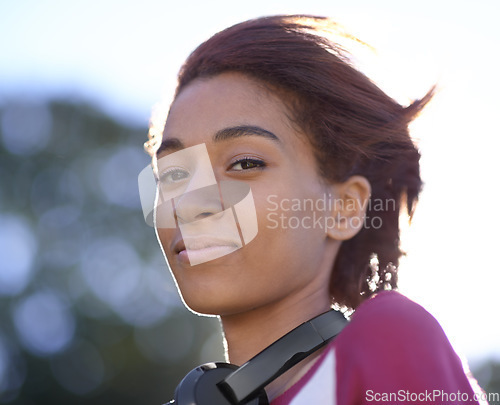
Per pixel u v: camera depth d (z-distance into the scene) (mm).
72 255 22391
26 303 21844
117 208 23062
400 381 1809
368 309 1954
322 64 2436
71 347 21250
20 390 21141
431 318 1939
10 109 23438
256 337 2312
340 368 1887
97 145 23891
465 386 1899
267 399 2154
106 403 20750
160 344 20812
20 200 22969
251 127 2305
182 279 2262
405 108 2547
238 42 2473
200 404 2139
